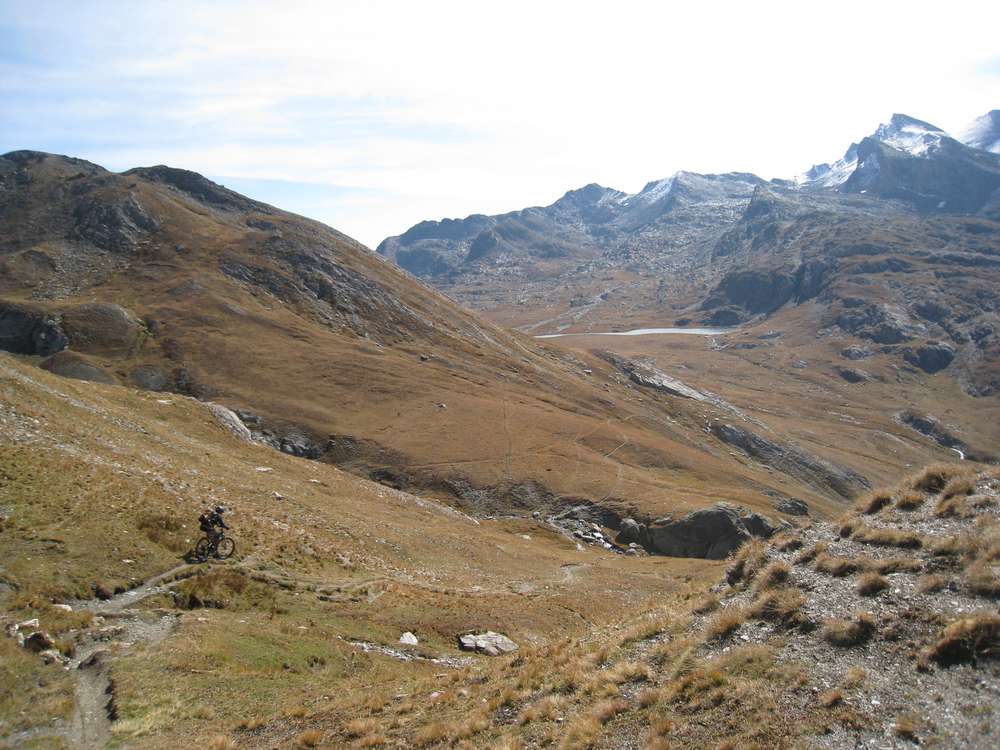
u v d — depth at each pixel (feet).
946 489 75.97
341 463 322.55
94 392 211.61
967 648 48.73
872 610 57.62
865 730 43.75
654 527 290.15
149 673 67.46
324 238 644.27
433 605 119.44
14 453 107.96
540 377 531.50
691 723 49.32
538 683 65.36
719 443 555.69
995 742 39.83
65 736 56.75
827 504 477.36
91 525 96.12
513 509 301.22
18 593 75.92
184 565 97.86
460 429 362.12
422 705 65.98
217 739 57.77
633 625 76.43
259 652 80.07
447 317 594.65
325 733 59.98
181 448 174.60
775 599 63.77
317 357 421.18
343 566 126.72
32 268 465.88
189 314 428.56
